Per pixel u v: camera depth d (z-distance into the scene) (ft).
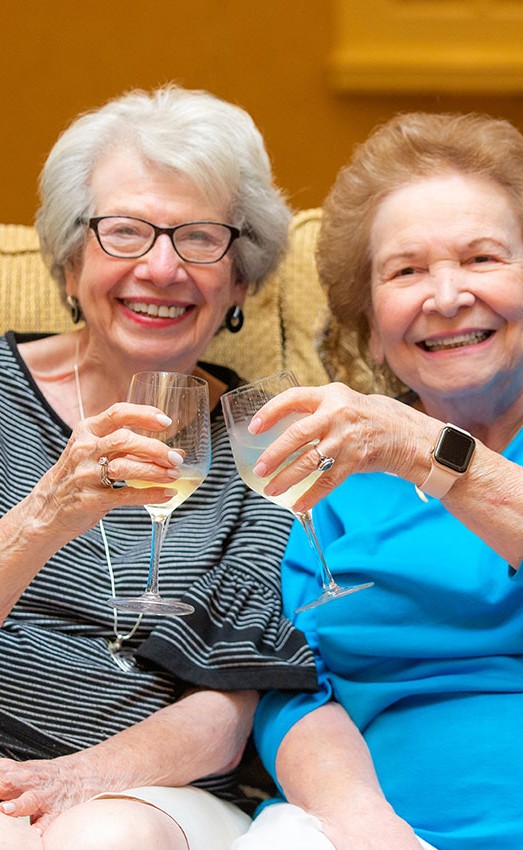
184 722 5.65
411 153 6.39
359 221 6.55
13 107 14.88
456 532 6.02
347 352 7.20
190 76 15.07
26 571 5.27
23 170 14.90
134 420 4.88
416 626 5.92
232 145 6.66
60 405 6.88
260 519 6.54
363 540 6.17
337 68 15.10
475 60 15.14
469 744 5.54
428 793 5.51
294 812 5.15
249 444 4.96
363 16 15.10
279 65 15.19
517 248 6.18
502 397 6.31
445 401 6.32
